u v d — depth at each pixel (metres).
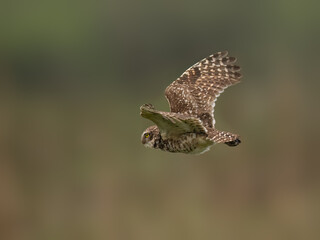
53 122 35.47
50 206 26.03
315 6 53.12
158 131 15.03
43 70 55.97
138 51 56.31
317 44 52.28
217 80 16.12
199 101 15.84
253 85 40.84
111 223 24.33
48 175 28.91
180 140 14.50
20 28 56.69
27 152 30.70
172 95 16.00
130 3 56.78
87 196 26.94
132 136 35.09
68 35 56.84
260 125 30.05
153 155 29.53
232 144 14.45
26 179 27.95
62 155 31.39
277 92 32.91
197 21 55.56
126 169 29.64
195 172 27.27
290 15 53.62
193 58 55.47
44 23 56.88
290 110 30.56
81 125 35.91
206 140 14.34
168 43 55.94
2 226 24.83
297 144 28.34
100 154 31.55
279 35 53.56
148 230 23.53
